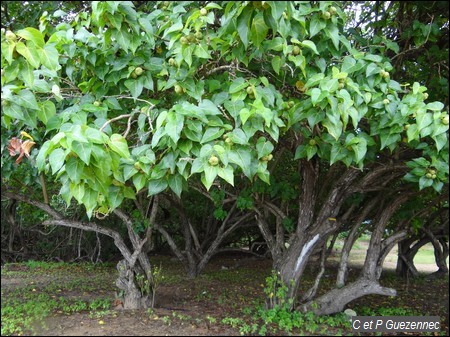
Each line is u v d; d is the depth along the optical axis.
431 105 3.09
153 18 3.71
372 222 5.87
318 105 2.99
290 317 4.43
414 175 3.52
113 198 2.99
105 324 4.22
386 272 9.33
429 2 4.71
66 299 5.65
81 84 3.62
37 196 6.37
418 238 8.30
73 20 4.08
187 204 9.68
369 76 3.40
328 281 7.51
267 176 3.04
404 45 4.93
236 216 8.85
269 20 2.56
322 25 3.21
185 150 2.78
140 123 3.26
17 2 5.77
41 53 2.74
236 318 4.48
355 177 4.60
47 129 3.03
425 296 6.50
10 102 2.74
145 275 5.18
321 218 4.68
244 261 10.80
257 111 2.75
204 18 3.00
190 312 4.96
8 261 10.84
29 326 4.12
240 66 3.84
